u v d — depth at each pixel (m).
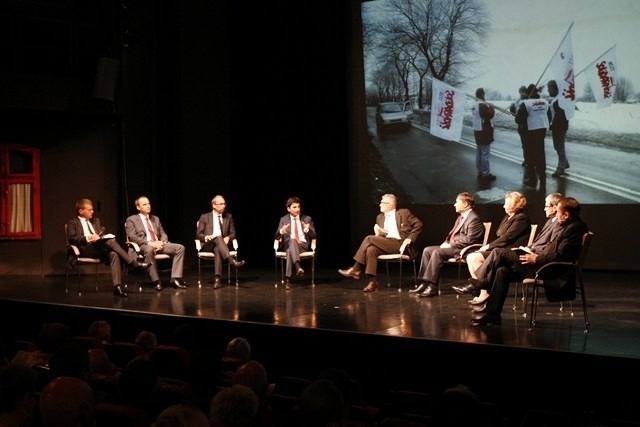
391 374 5.25
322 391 2.33
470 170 9.09
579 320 5.75
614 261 8.25
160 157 10.28
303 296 7.36
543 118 8.55
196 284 8.48
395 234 7.75
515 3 8.68
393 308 6.51
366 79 9.77
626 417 4.40
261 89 10.49
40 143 9.74
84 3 9.74
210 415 2.31
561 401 4.61
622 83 8.07
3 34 9.14
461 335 5.18
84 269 9.89
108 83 9.48
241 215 10.68
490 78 8.89
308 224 8.15
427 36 9.30
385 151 9.69
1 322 7.59
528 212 8.70
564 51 8.41
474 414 2.37
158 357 3.93
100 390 3.18
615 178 8.18
